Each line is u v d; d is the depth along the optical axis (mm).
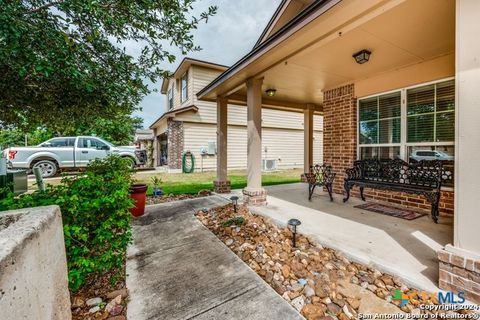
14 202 1658
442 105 3531
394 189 3529
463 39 1543
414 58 3602
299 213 3678
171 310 1628
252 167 4273
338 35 2666
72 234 1663
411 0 2166
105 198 1877
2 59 1465
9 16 1396
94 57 2119
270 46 3080
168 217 3740
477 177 1512
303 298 1726
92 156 8977
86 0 1589
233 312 1600
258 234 2898
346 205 4184
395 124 4172
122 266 2219
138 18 1927
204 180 7863
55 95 2031
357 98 4832
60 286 1250
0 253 760
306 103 7336
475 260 1512
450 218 3344
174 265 2236
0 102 2047
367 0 2064
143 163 10180
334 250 2438
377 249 2361
